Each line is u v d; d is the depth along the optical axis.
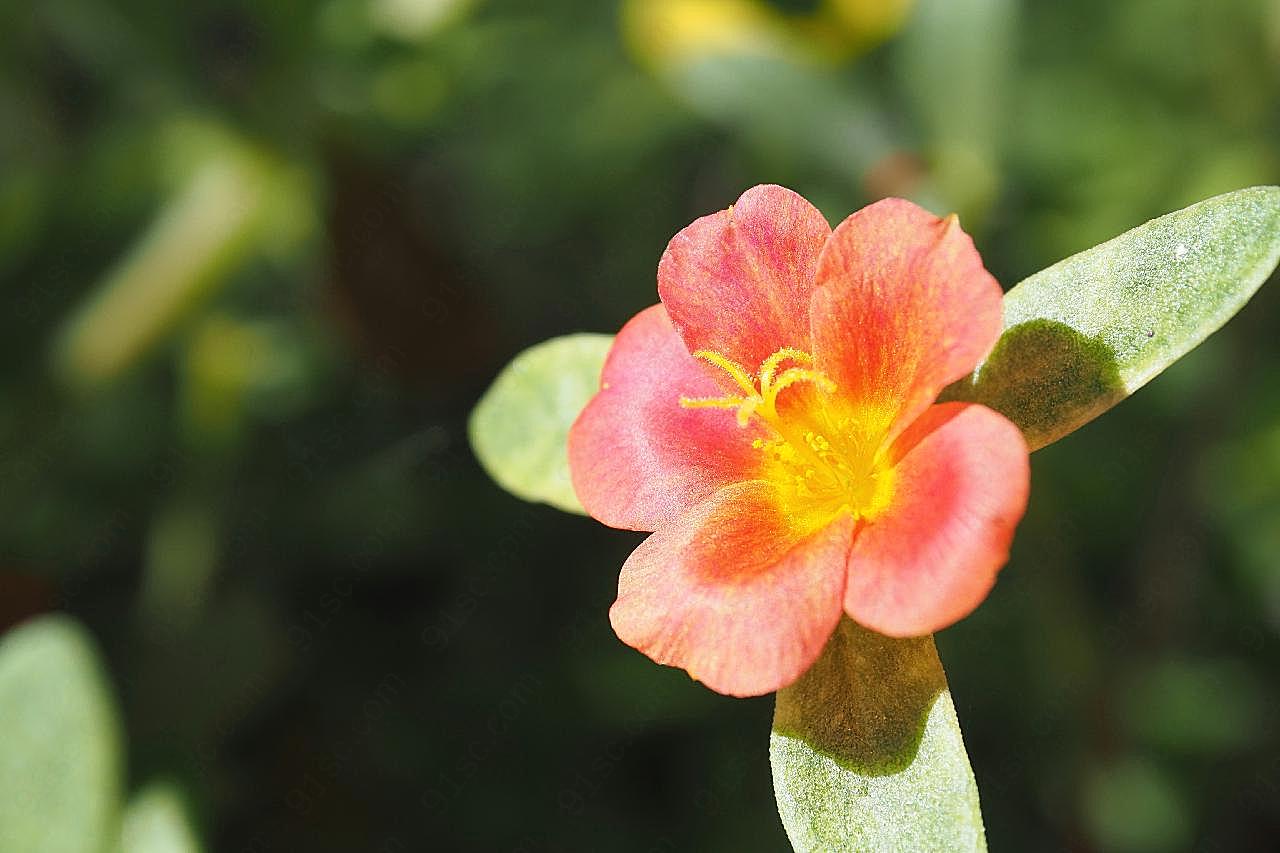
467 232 0.29
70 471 0.28
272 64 0.26
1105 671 0.24
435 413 0.27
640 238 0.29
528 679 0.27
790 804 0.16
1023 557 0.24
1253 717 0.26
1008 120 0.26
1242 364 0.25
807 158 0.25
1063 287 0.17
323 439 0.28
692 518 0.17
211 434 0.28
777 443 0.17
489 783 0.26
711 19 0.25
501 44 0.28
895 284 0.16
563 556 0.27
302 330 0.29
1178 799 0.25
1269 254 0.16
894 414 0.16
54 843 0.21
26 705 0.21
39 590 0.27
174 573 0.27
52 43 0.28
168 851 0.22
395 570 0.28
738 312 0.17
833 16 0.24
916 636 0.16
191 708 0.26
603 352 0.18
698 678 0.16
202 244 0.26
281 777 0.26
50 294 0.28
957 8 0.23
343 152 0.25
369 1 0.27
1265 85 0.26
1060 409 0.16
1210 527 0.26
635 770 0.26
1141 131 0.27
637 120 0.28
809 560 0.16
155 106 0.27
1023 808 0.25
